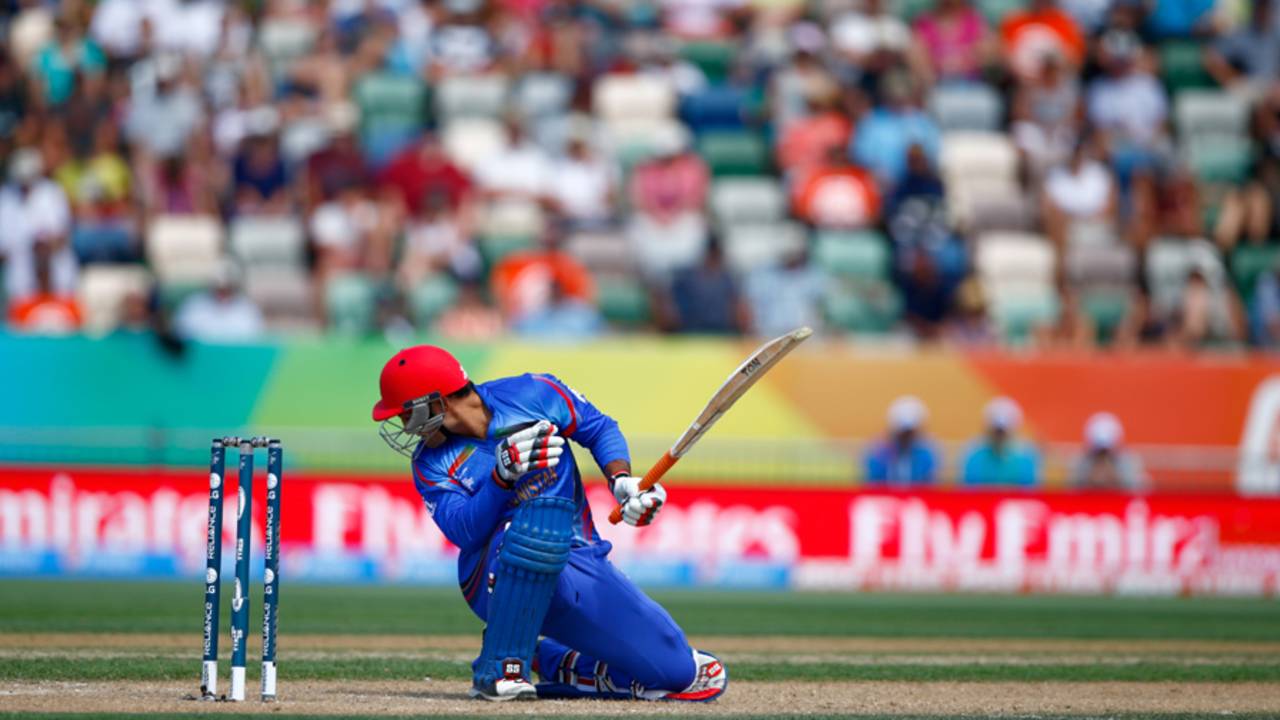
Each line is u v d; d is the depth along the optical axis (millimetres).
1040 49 85438
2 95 78250
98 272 67938
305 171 72000
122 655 29344
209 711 20156
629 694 22594
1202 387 61219
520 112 79125
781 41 84750
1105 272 72125
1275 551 57781
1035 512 57031
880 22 86438
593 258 70438
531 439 20656
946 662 31203
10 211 68688
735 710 21609
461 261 68688
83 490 53812
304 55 80688
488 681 21719
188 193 71312
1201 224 78000
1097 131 81250
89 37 79250
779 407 59625
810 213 74062
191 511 54438
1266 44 87875
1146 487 60656
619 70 81062
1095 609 49281
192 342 56625
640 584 55406
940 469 58719
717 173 77750
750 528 56156
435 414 21547
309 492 54562
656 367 59281
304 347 57344
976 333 67812
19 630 35344
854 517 56562
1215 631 41219
